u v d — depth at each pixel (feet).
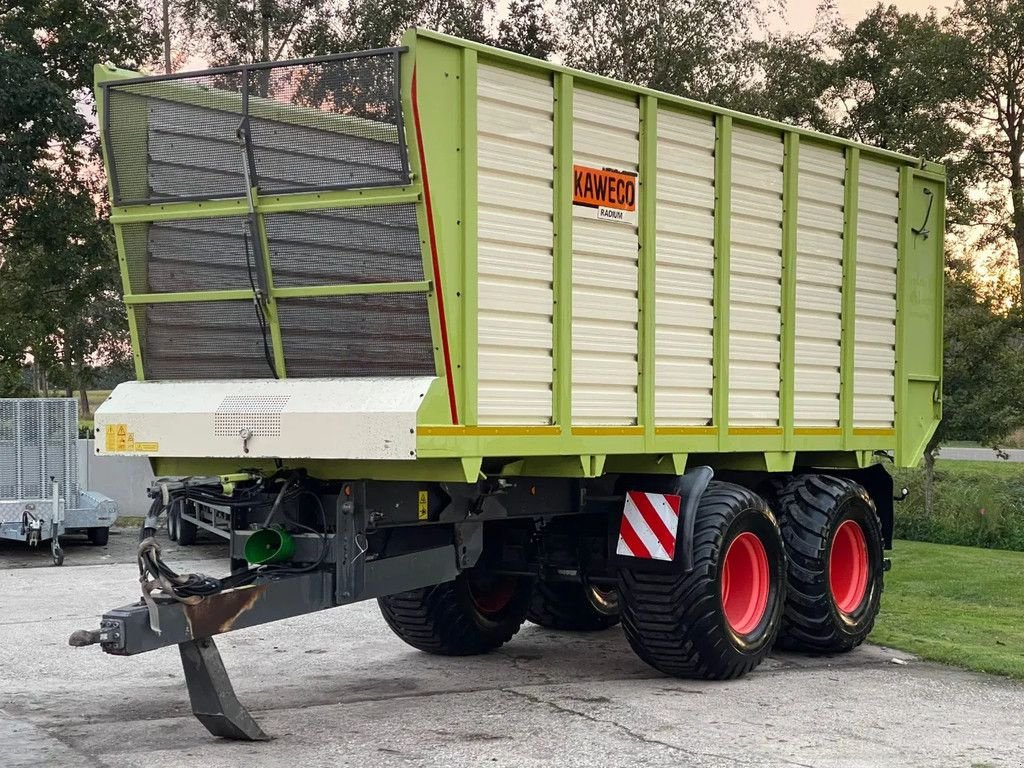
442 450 18.44
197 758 17.61
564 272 20.77
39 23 68.13
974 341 61.57
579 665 25.98
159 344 21.59
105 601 34.83
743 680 24.30
